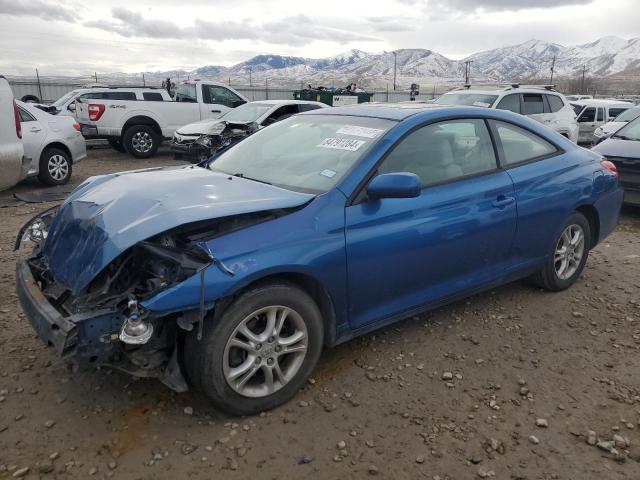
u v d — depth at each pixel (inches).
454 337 158.1
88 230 118.4
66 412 119.6
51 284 124.1
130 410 120.7
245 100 621.3
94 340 101.6
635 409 125.4
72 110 627.8
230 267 108.3
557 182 175.0
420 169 144.1
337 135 150.0
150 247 106.4
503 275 166.6
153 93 615.2
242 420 118.6
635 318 173.6
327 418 119.8
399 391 130.6
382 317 138.9
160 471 103.0
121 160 547.5
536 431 117.0
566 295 190.5
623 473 105.0
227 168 158.9
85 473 102.0
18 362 138.7
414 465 106.2
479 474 104.0
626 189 300.7
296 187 135.2
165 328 110.3
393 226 133.6
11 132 293.9
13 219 286.5
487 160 160.4
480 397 129.0
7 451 107.2
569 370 142.0
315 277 121.0
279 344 120.1
